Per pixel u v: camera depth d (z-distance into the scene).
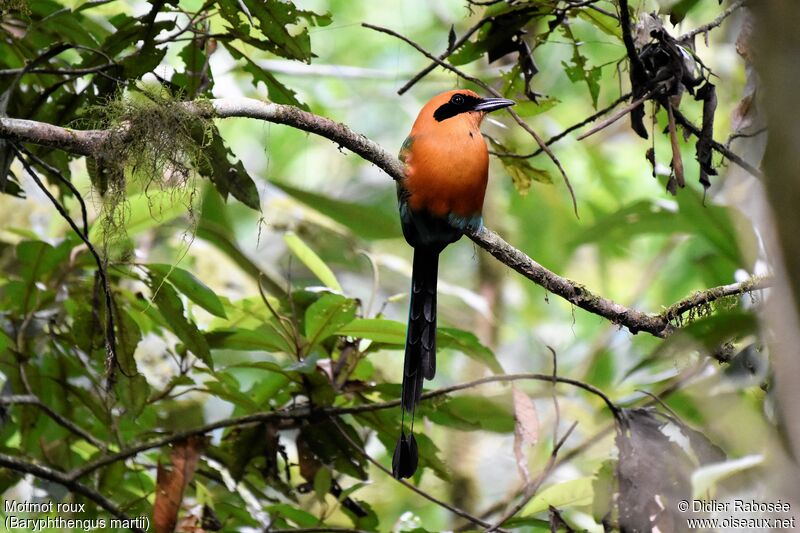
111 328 8.42
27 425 10.31
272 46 8.84
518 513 10.24
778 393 4.11
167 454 10.35
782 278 3.97
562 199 17.47
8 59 10.08
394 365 15.27
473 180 8.82
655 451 8.86
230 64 14.63
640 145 18.00
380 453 14.66
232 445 9.80
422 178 8.81
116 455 9.38
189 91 9.30
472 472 14.63
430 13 18.19
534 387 16.53
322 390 9.38
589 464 13.57
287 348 9.51
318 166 18.91
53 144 7.22
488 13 9.65
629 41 8.66
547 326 17.91
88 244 8.16
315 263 10.16
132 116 7.60
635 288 17.89
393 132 18.98
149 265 9.06
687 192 10.48
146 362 11.56
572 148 16.97
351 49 18.17
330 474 9.65
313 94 16.47
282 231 15.52
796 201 3.88
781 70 3.94
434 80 15.80
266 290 13.77
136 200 9.32
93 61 9.13
